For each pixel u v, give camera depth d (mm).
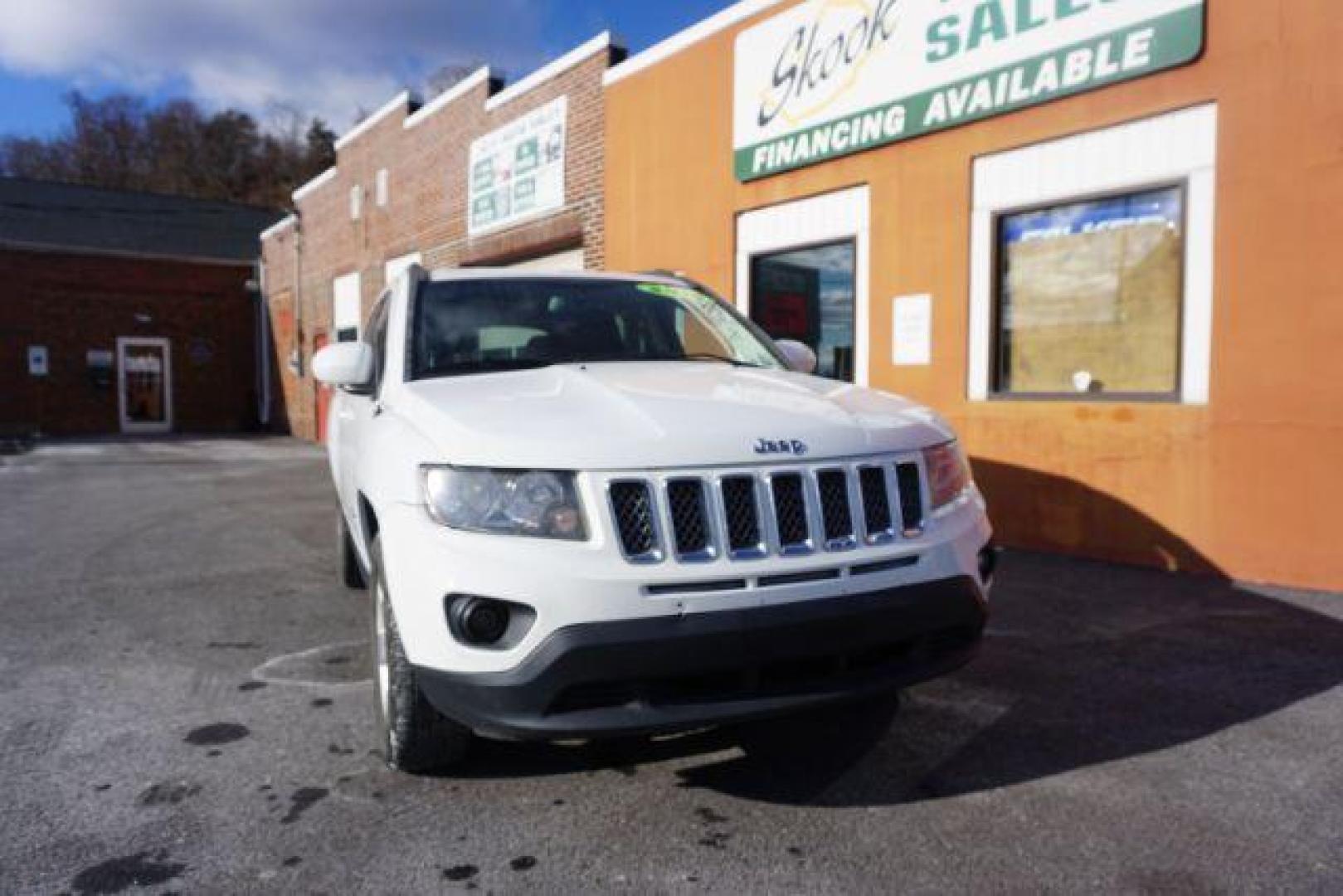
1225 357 5668
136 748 3361
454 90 14250
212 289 25656
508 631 2545
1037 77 6473
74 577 6328
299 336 22344
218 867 2547
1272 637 4523
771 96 8586
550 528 2553
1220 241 5660
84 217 26266
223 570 6562
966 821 2770
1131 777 3059
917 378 7438
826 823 2770
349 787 3027
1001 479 6863
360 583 5949
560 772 3129
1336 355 5246
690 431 2682
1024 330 6852
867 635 2664
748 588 2559
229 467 14859
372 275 17578
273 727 3568
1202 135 5723
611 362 3842
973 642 2994
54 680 4133
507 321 4027
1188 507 5871
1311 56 5262
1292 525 5457
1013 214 6848
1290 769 3098
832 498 2744
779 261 8789
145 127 61156
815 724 3521
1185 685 3902
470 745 3121
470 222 13828
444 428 2830
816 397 3203
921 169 7336
